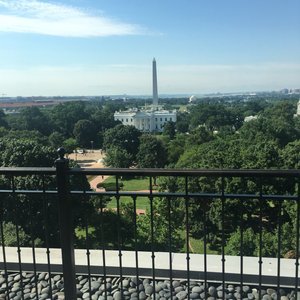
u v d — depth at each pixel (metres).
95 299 3.83
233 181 11.56
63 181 2.87
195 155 31.67
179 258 4.42
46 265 4.41
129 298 3.82
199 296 3.78
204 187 13.76
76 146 67.81
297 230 2.92
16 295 3.96
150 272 4.18
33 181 12.95
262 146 24.48
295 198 2.68
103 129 79.44
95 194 2.91
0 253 4.72
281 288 3.86
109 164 51.94
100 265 4.27
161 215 13.98
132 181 41.34
